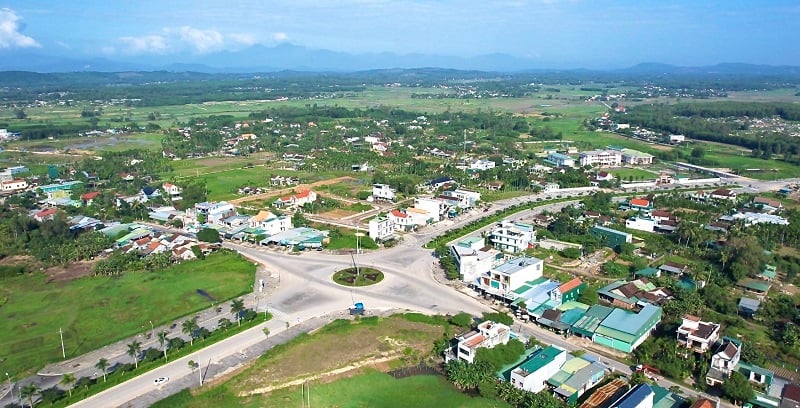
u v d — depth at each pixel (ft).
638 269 521.24
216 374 348.59
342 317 428.97
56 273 528.22
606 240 597.93
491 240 603.67
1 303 459.32
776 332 404.57
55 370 358.84
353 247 593.42
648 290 464.65
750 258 499.51
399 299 464.24
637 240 613.11
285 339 393.50
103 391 329.72
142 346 388.78
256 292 479.00
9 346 389.19
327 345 383.24
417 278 510.17
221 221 655.76
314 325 415.44
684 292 451.53
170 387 333.21
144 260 536.42
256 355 372.17
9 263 553.64
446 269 522.88
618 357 370.53
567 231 626.64
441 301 460.55
